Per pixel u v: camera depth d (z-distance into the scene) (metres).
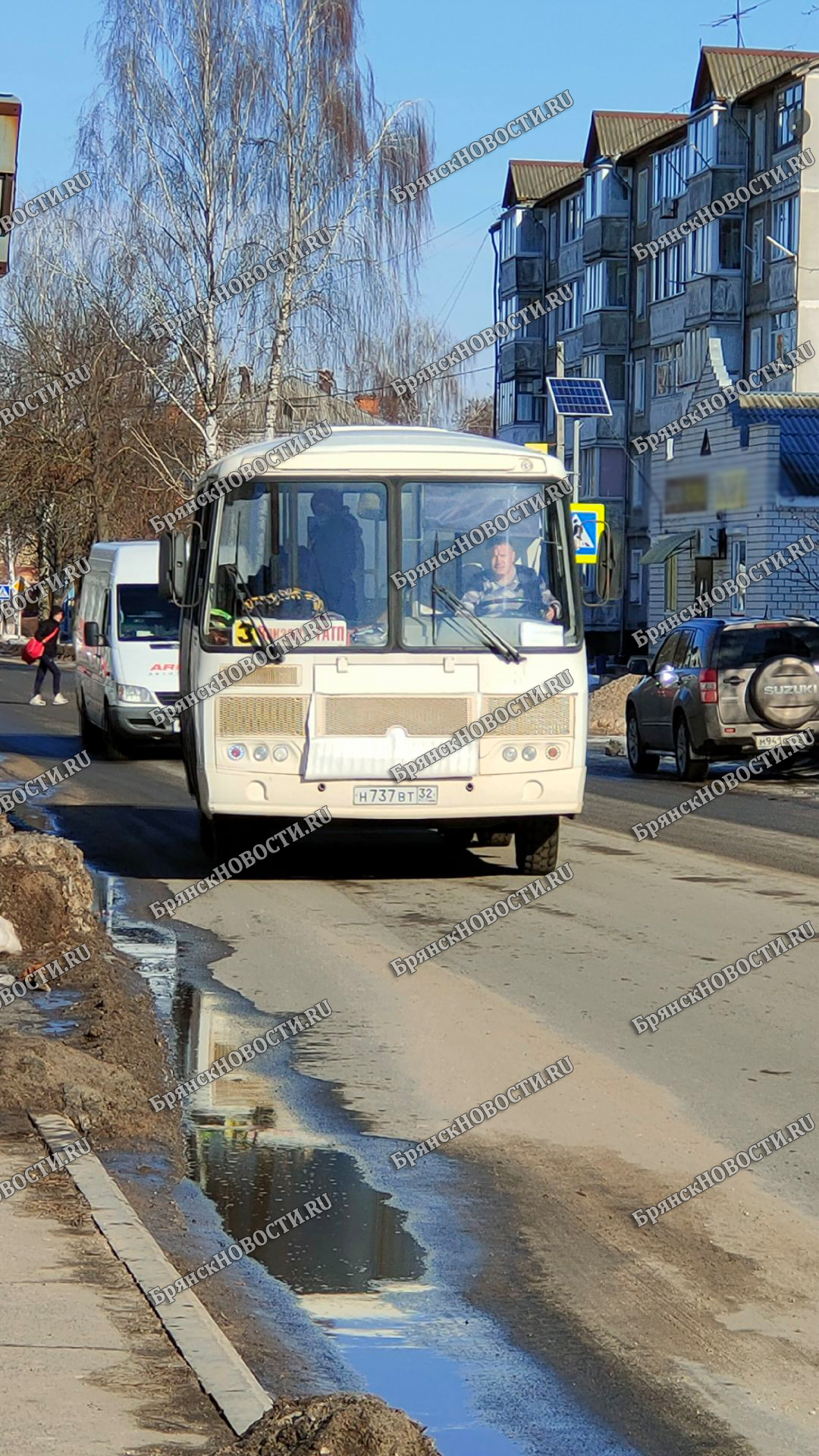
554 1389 4.51
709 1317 5.02
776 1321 5.00
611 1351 4.77
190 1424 3.99
